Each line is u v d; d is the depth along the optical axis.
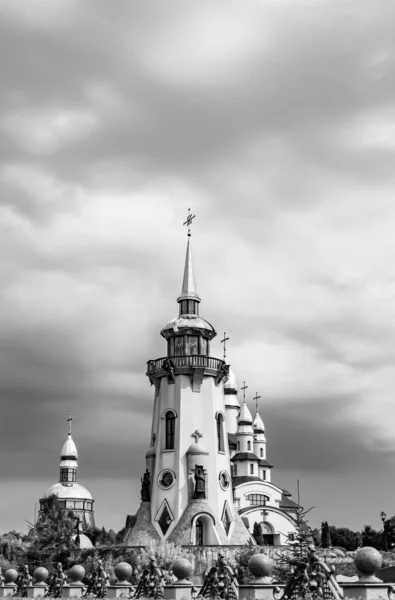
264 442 153.12
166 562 75.12
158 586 29.00
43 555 93.06
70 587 33.69
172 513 88.44
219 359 95.50
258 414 155.62
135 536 88.69
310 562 22.33
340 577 53.03
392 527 97.75
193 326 95.31
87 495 165.00
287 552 74.94
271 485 137.75
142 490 92.44
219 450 93.56
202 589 26.23
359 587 20.64
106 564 79.75
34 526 112.75
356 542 144.62
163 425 92.81
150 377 96.94
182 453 90.44
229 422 146.12
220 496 90.81
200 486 88.44
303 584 22.00
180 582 26.73
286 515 130.62
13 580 39.53
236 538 89.56
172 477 89.88
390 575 45.28
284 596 22.34
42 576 37.06
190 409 92.19
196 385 93.31
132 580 50.28
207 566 77.38
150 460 94.38
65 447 169.12
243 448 142.88
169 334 95.69
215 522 87.56
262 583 23.83
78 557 87.25
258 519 128.75
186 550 79.50
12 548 97.06
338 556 68.62
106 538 132.50
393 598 20.58
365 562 20.94
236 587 25.45
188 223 103.81
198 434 91.19
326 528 95.00
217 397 95.44
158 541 86.50
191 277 100.69
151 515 90.25
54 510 123.06
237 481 139.00
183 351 94.75
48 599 30.17
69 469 167.12
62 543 100.00
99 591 32.50
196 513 86.81
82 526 157.50
